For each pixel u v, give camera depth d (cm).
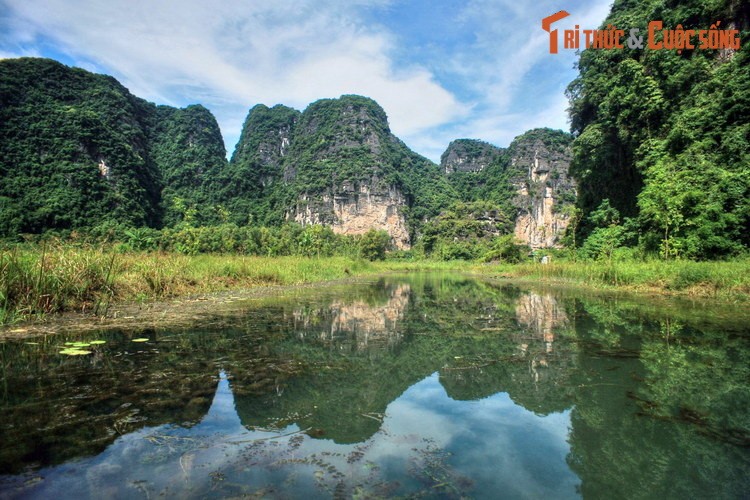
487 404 262
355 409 253
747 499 153
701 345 421
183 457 186
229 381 305
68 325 526
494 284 1628
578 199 2855
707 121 1595
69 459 182
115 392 275
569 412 246
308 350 411
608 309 710
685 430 217
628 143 2081
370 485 164
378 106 11462
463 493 158
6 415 233
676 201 1323
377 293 1144
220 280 1084
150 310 665
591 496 156
